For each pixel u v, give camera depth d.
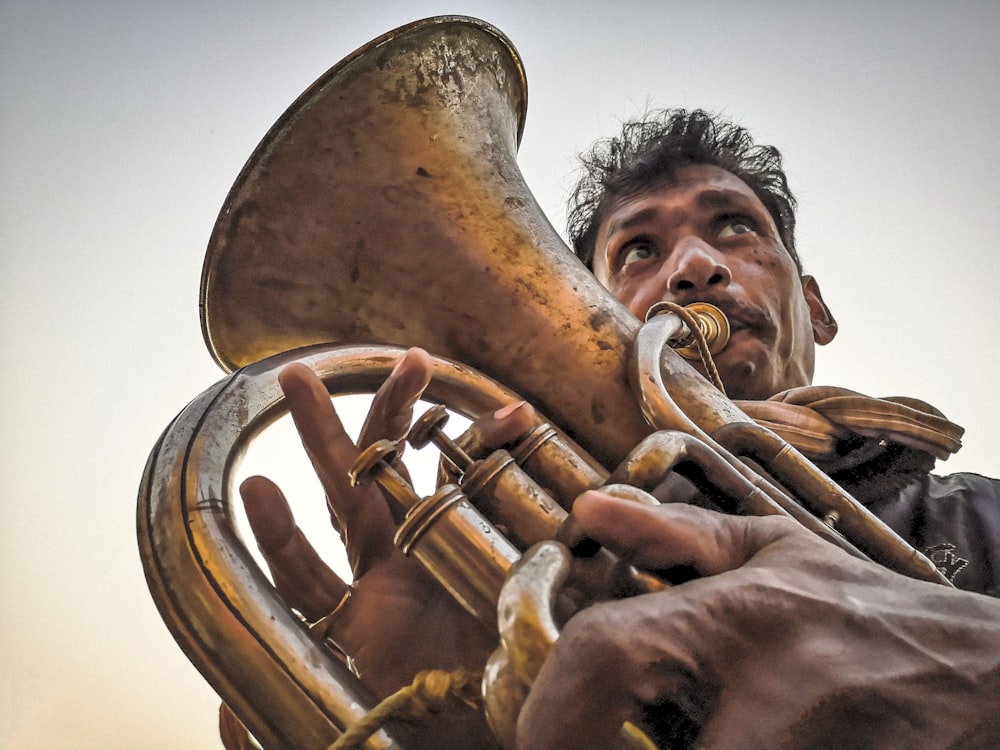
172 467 0.74
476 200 0.94
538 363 0.89
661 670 0.50
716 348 1.22
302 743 0.66
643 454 0.66
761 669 0.51
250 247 0.93
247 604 0.69
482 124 1.00
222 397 0.79
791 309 1.50
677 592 0.53
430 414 0.70
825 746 0.49
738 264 1.49
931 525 1.18
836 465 1.16
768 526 0.59
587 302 0.91
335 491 0.79
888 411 1.15
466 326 0.91
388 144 0.94
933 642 0.52
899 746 0.49
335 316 0.94
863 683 0.50
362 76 0.94
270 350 0.97
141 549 0.72
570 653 0.50
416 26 0.96
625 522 0.56
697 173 1.64
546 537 0.67
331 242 0.93
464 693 0.64
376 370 0.85
